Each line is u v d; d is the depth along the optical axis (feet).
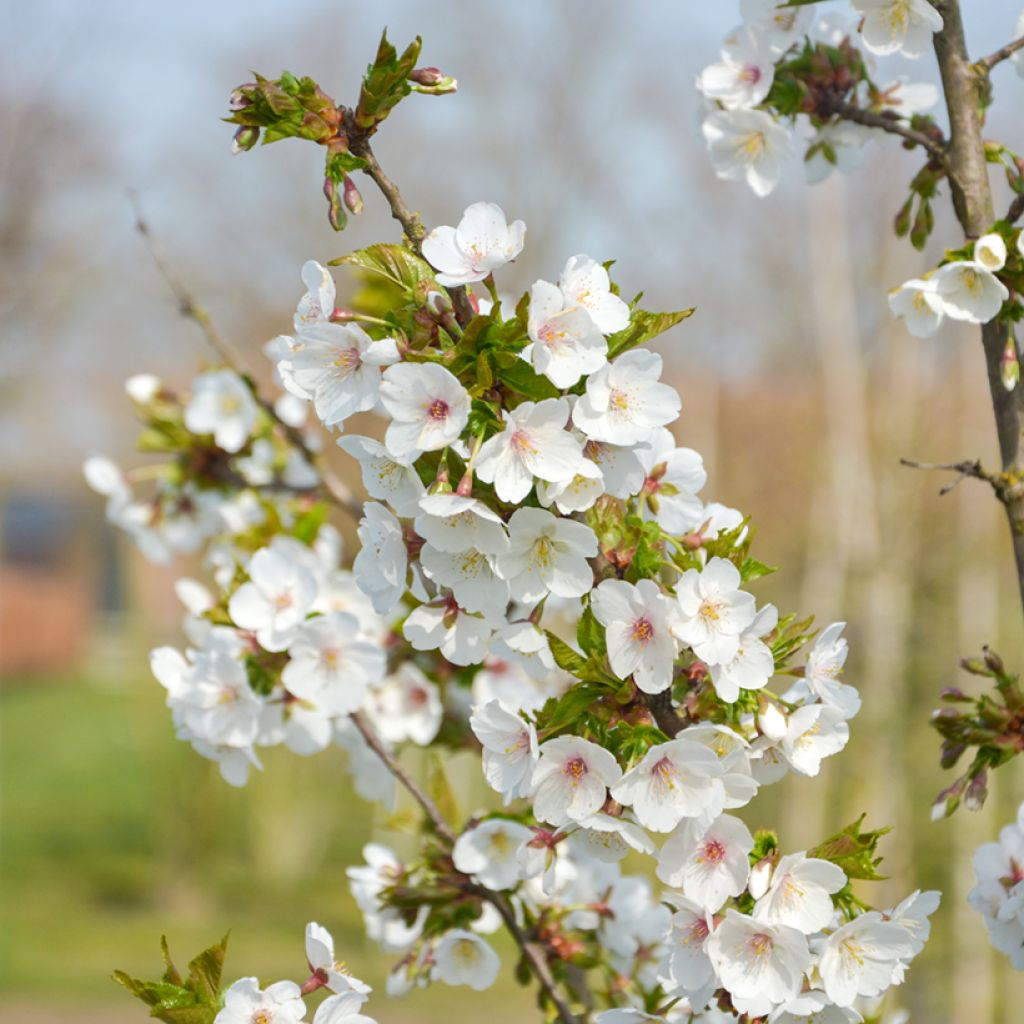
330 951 3.72
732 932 3.59
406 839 13.12
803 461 18.31
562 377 3.54
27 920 19.48
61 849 24.08
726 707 3.69
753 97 4.44
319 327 3.58
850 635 13.44
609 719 3.68
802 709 3.69
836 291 15.37
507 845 4.24
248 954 18.02
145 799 27.12
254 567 4.50
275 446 5.52
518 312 3.52
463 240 3.63
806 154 4.61
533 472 3.53
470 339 3.55
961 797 4.08
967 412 14.16
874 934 3.62
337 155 3.65
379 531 3.66
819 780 12.91
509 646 3.67
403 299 3.66
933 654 12.68
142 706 22.97
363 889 4.48
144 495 6.08
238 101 3.65
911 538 13.21
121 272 36.81
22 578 48.65
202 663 4.48
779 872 3.60
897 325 14.29
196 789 21.99
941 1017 10.95
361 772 4.93
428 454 3.61
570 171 27.07
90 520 48.03
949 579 13.08
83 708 39.09
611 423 3.59
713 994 3.67
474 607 3.62
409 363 3.52
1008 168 4.19
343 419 3.58
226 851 22.63
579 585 3.60
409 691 4.97
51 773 30.04
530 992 16.20
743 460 19.69
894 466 13.67
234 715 4.48
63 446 42.04
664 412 3.60
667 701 3.71
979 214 4.15
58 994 15.88
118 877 22.31
